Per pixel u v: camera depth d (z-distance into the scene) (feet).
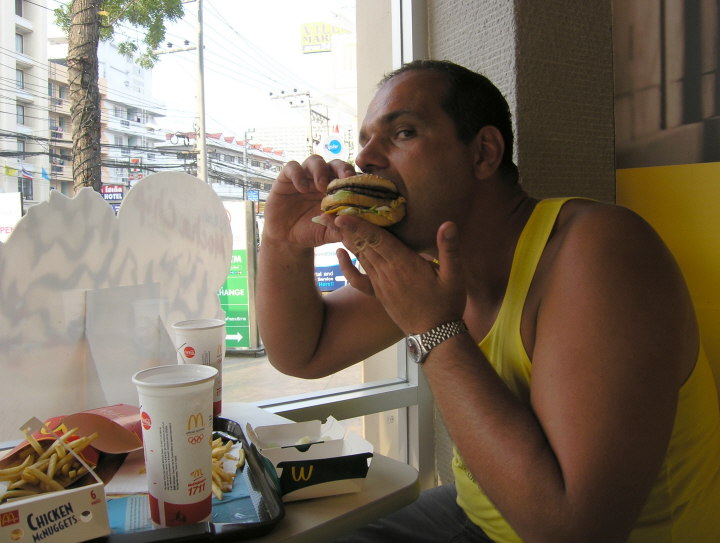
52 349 4.43
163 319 5.25
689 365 3.13
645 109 6.24
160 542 2.43
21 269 4.24
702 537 3.31
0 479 2.77
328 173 3.98
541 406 2.71
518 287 3.35
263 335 4.62
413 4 6.84
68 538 2.36
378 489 3.13
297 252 4.43
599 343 2.64
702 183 5.82
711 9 5.65
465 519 4.18
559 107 6.11
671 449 3.15
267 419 4.29
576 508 2.40
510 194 3.73
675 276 2.94
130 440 3.32
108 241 4.79
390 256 3.07
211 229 5.71
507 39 5.83
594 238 2.96
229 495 2.98
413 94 3.37
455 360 2.90
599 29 6.38
